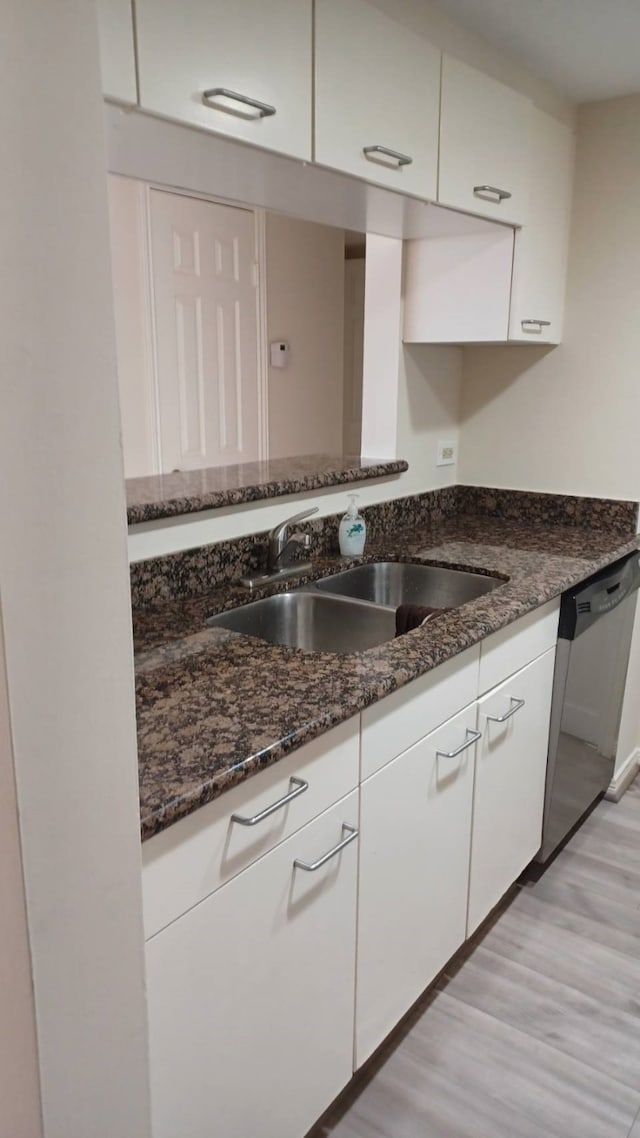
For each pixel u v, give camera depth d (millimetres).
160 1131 1032
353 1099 1582
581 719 2283
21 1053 692
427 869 1630
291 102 1346
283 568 1982
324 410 4297
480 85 1853
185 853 989
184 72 1160
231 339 3633
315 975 1312
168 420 3404
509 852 2037
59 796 668
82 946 714
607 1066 1660
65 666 655
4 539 593
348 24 1437
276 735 1106
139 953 782
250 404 3789
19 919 657
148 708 1199
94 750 693
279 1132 1291
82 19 594
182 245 3338
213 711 1188
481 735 1747
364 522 2201
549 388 2582
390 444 2461
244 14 1237
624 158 2332
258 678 1322
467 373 2740
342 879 1337
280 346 3855
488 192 1944
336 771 1266
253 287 3695
